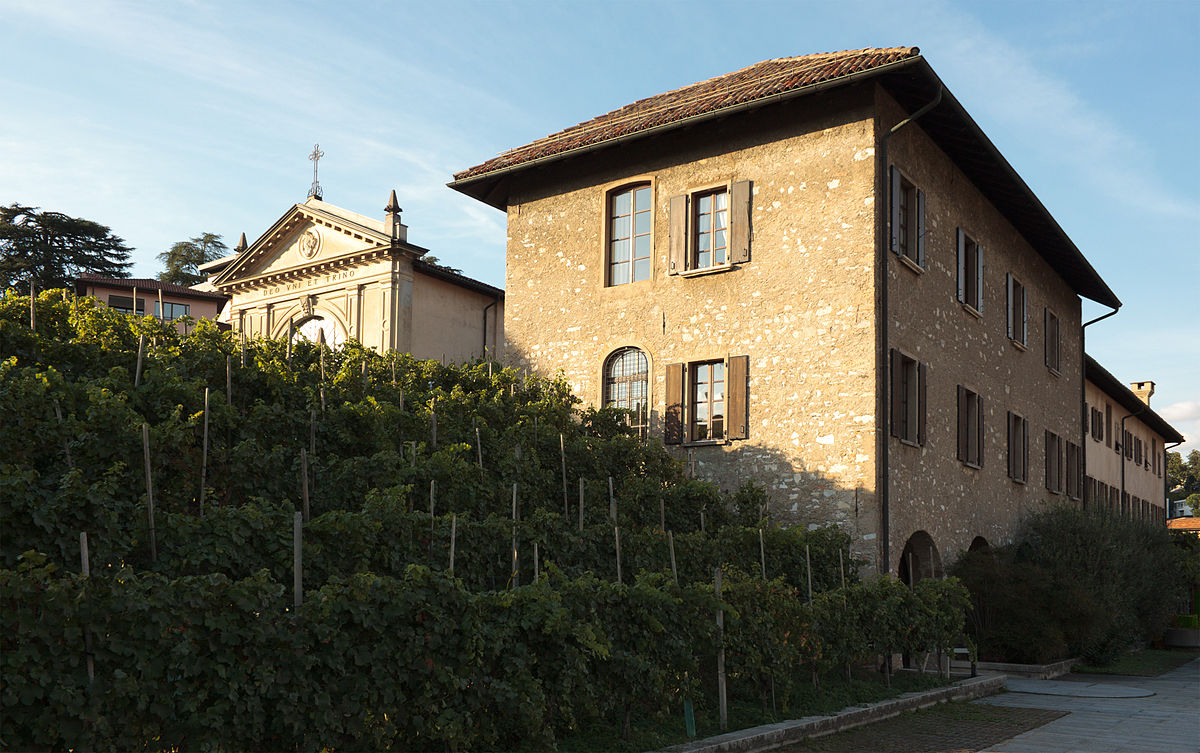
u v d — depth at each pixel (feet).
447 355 91.30
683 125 56.39
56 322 34.91
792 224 55.01
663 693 29.30
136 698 19.69
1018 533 71.31
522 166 63.41
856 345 51.83
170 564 24.54
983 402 66.44
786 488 53.16
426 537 30.86
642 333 60.13
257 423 33.65
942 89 52.13
